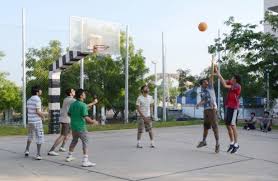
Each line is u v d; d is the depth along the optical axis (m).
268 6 30.39
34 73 29.56
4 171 8.00
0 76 35.81
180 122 22.55
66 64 16.31
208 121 10.55
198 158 9.53
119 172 7.90
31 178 7.40
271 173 7.86
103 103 33.38
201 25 11.84
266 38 23.45
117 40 17.88
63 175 7.64
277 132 17.03
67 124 10.12
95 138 13.87
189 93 42.12
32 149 10.98
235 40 24.17
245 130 17.94
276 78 24.28
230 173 7.85
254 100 36.44
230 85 10.34
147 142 12.62
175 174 7.73
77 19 16.66
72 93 10.15
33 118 9.30
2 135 14.98
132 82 33.44
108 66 32.91
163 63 34.16
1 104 36.00
